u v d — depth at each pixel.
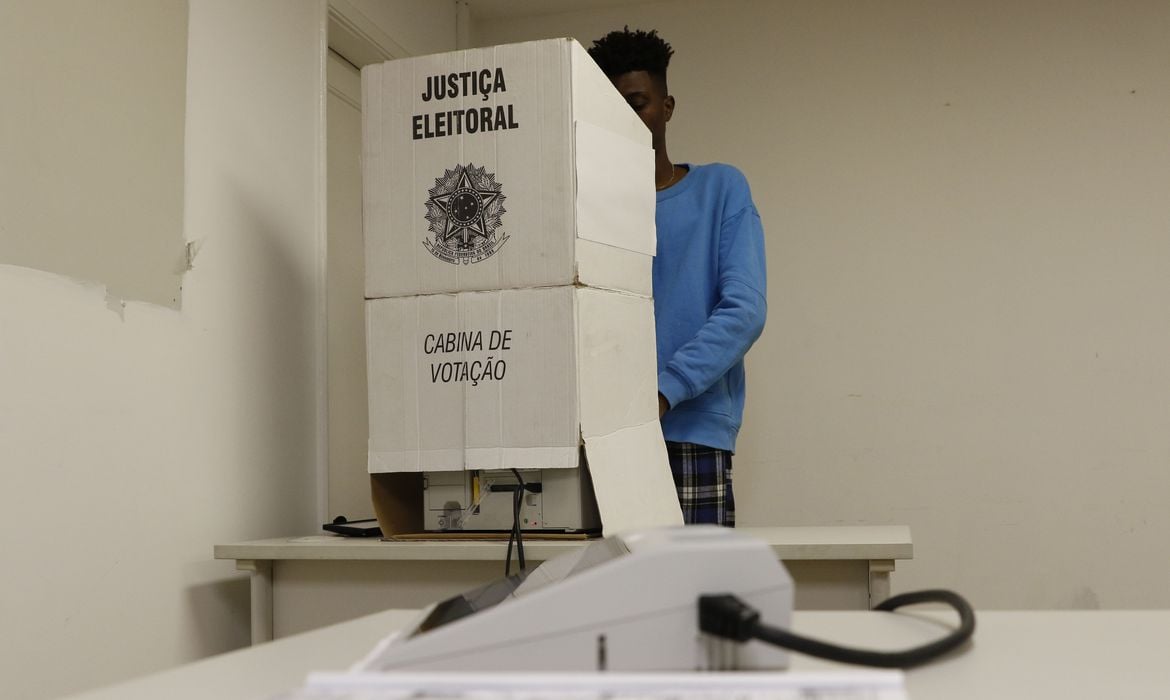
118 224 1.63
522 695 0.45
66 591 1.48
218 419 1.88
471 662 0.50
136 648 1.63
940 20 3.18
